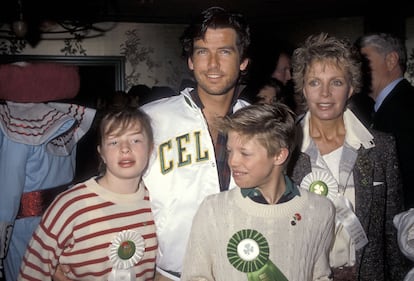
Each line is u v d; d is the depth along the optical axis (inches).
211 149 75.2
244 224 64.0
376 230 79.1
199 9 223.1
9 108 95.9
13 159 92.4
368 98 146.2
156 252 76.1
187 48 77.6
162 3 213.5
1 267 94.7
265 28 238.7
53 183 99.8
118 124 71.7
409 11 203.3
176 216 74.4
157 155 75.5
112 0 208.5
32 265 73.0
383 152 80.0
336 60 74.5
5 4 210.7
